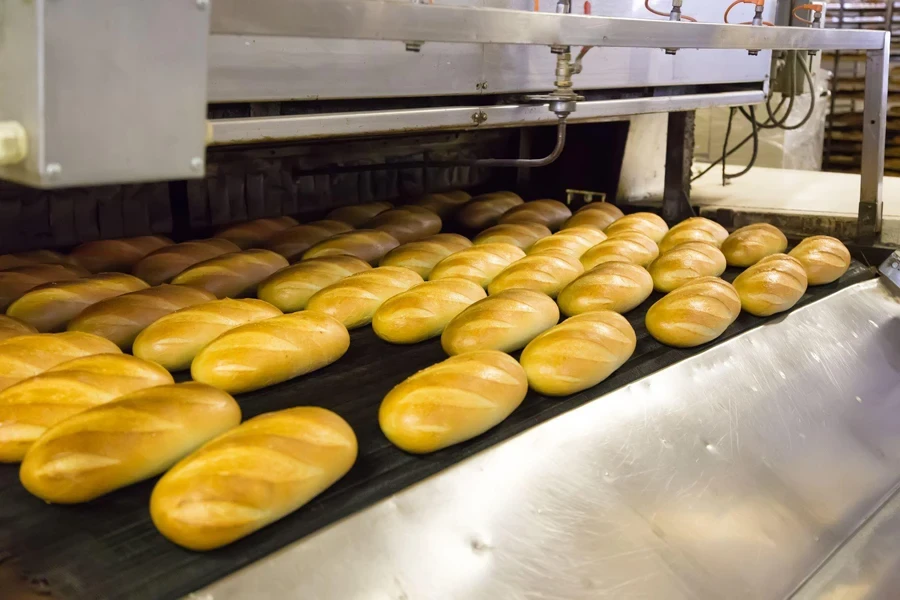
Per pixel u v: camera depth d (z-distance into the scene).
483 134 2.69
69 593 0.84
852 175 3.47
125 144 0.66
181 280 1.70
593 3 2.01
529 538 1.06
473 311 1.47
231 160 2.05
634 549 1.12
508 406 1.21
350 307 1.57
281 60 1.28
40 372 1.22
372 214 2.36
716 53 2.30
